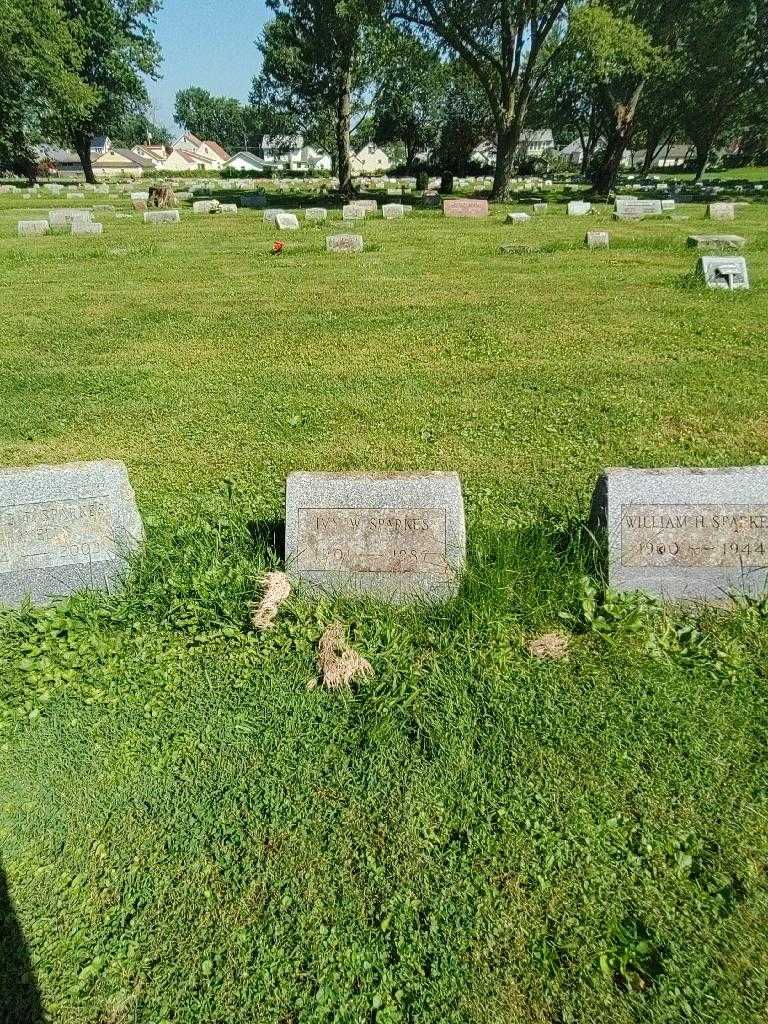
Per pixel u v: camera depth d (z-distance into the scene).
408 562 4.23
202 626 4.16
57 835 3.05
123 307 12.49
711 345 9.47
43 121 45.50
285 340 10.13
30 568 4.27
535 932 2.65
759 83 42.06
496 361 8.97
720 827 3.01
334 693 3.71
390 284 14.19
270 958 2.59
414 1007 2.44
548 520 4.98
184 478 6.00
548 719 3.53
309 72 42.31
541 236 21.84
